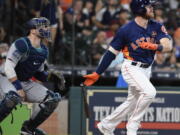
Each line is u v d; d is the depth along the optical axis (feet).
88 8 126.21
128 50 74.33
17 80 70.49
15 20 118.11
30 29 71.46
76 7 123.24
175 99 86.02
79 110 85.81
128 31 73.51
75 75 110.73
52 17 94.12
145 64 74.28
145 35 73.72
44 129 86.99
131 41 73.56
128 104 76.84
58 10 110.93
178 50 123.03
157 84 117.39
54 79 77.30
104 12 124.88
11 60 70.18
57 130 87.40
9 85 71.72
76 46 118.52
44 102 73.46
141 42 73.36
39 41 72.08
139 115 74.13
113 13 125.80
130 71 74.18
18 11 121.60
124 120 84.94
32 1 123.13
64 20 119.03
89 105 85.51
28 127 73.97
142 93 73.36
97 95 85.56
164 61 119.24
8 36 116.06
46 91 74.13
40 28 71.10
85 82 76.38
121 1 130.11
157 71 112.78
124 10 125.90
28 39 71.36
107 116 80.07
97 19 125.29
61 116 87.76
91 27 123.44
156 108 85.81
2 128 81.35
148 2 72.54
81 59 118.01
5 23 118.83
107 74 109.29
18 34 118.32
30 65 72.23
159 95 85.81
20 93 70.64
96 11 126.31
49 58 105.40
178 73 112.57
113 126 77.56
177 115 86.02
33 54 71.41
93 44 119.44
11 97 70.08
